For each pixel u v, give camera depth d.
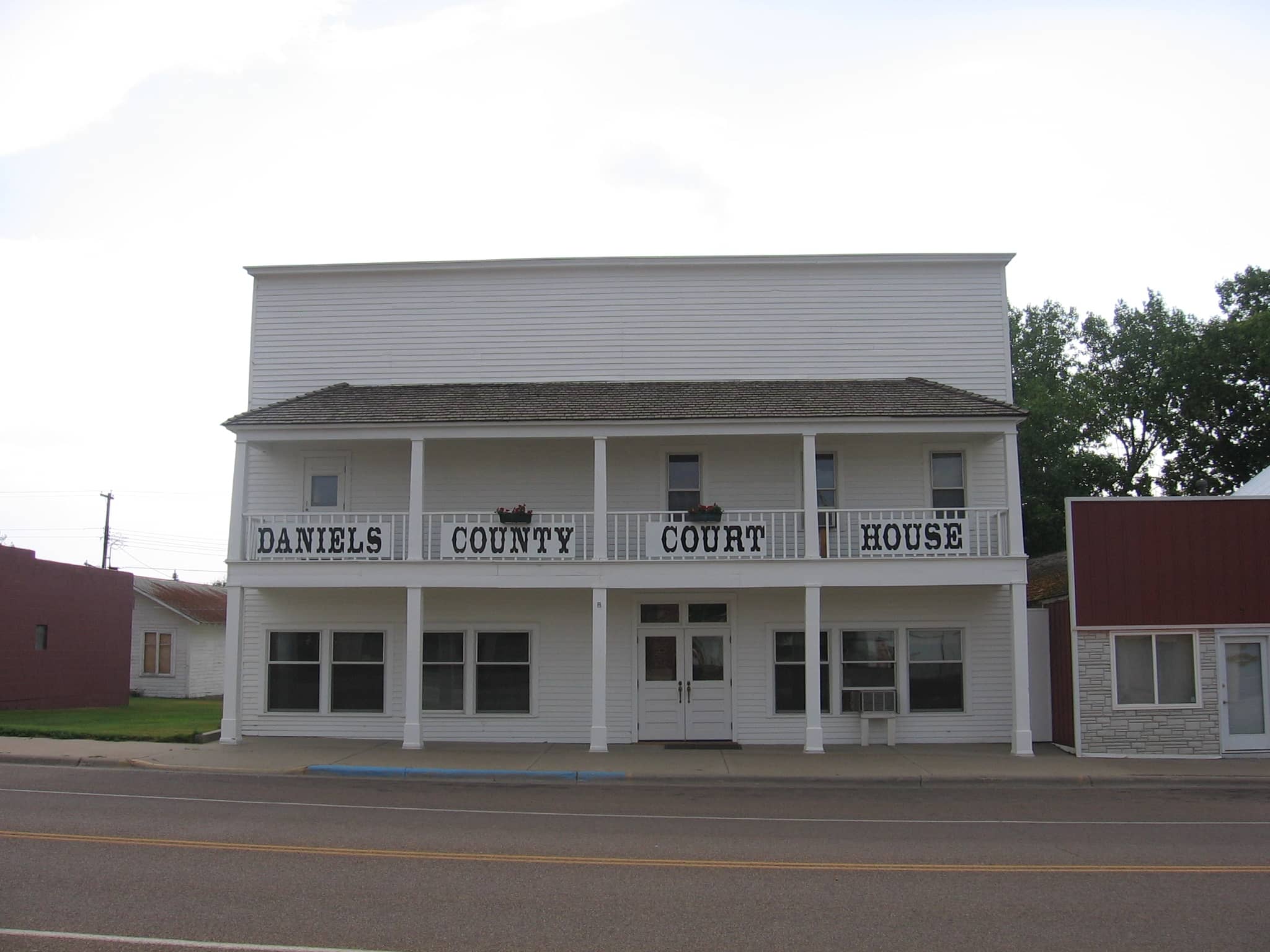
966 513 20.81
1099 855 10.71
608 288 23.11
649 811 13.63
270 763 17.91
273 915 8.06
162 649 43.22
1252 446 40.66
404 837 11.37
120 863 9.78
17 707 29.22
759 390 21.81
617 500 21.95
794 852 10.77
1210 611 19.48
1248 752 19.33
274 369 23.16
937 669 21.48
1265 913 8.45
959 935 7.78
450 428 20.23
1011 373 23.02
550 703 21.48
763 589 21.56
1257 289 42.72
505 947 7.36
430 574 20.08
